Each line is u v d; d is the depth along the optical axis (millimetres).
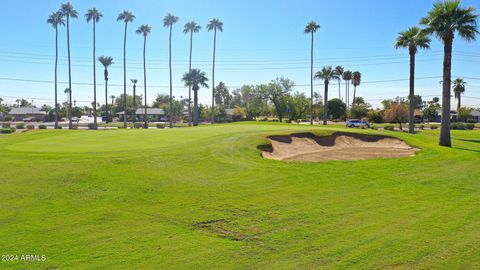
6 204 9492
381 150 25562
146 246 7133
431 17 28484
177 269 6203
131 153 16562
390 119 70875
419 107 157375
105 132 29953
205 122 111500
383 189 12391
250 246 7230
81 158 14969
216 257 6703
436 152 22516
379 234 7965
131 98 176125
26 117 147500
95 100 71250
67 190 10797
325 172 14883
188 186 11836
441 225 8633
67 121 126500
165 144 20719
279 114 90375
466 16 27250
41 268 6117
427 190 12398
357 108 101438
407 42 44031
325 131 29469
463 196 11602
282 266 6379
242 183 12602
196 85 77312
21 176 12086
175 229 8086
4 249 6855
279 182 12938
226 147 19500
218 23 77000
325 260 6629
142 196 10531
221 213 9273
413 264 6516
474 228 8430
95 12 72375
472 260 6691
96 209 9297
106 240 7387
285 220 8836
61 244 7133
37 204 9539
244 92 105062
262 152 20172
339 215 9312
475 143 31422
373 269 6309
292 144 25047
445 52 28000
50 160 14516
